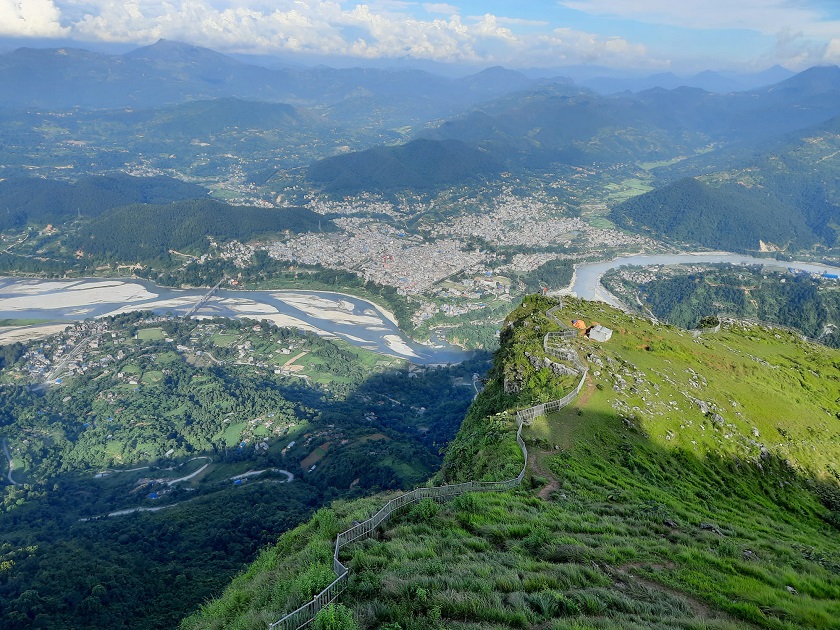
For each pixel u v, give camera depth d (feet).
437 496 119.96
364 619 62.49
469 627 60.34
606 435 188.85
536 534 96.07
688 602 77.87
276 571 88.17
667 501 143.95
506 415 189.26
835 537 168.35
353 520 99.76
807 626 72.95
